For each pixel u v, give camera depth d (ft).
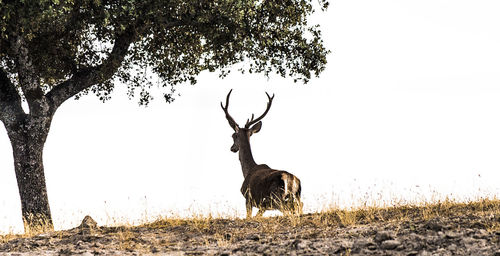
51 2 130.00
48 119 157.58
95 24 159.22
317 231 100.42
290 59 181.06
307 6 177.78
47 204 156.56
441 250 76.07
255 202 140.87
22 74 153.17
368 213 113.91
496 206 108.88
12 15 132.16
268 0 167.94
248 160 158.30
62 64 175.52
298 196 139.85
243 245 93.30
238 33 160.35
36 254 95.50
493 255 70.64
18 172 155.33
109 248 99.66
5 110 155.53
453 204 116.67
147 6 143.74
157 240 105.19
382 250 80.33
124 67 189.16
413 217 106.52
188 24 159.02
